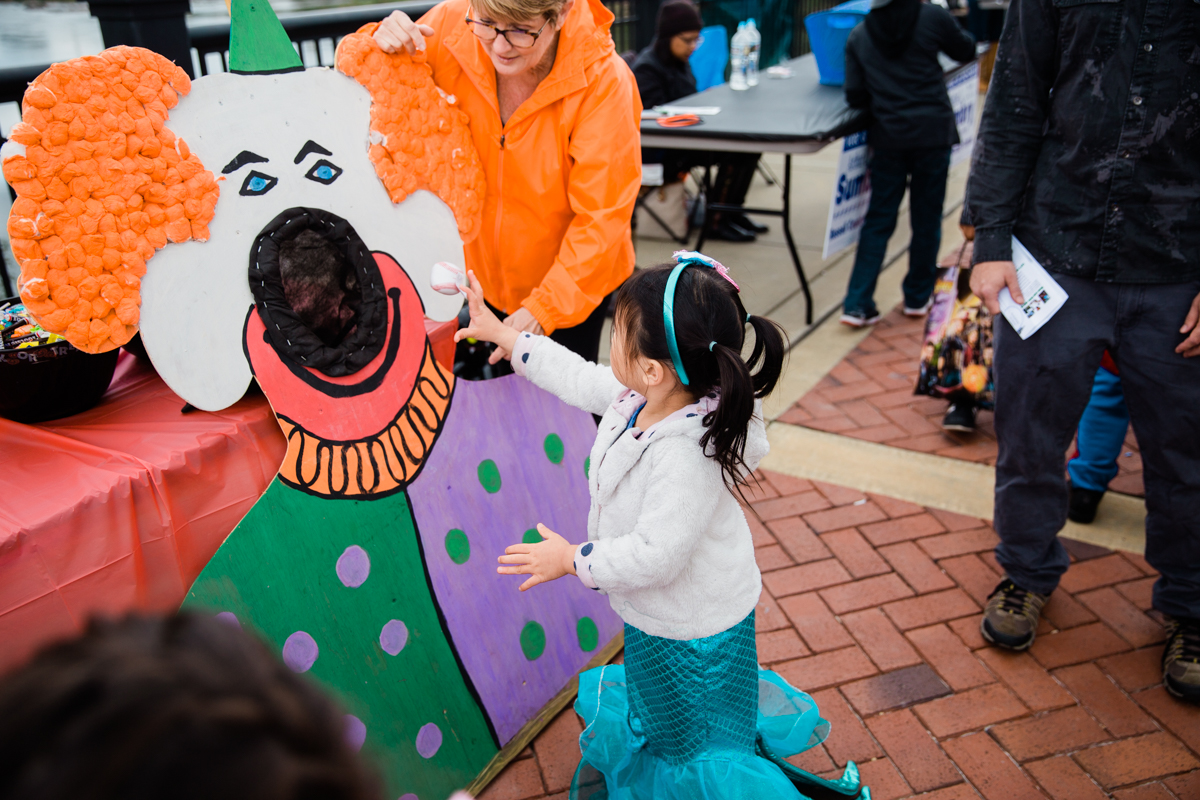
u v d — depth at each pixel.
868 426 3.88
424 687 1.91
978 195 2.41
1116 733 2.31
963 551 3.04
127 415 1.67
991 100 2.37
